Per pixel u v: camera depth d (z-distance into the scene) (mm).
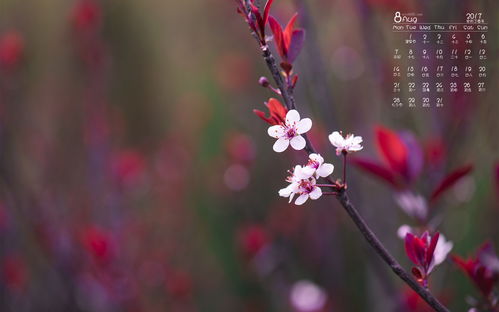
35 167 1069
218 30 1526
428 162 625
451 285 783
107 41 1379
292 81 460
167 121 1552
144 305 1011
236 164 1146
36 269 1017
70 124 1219
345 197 441
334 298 883
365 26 710
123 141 1428
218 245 1172
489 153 797
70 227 970
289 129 449
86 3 1025
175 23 1619
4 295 937
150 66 1566
